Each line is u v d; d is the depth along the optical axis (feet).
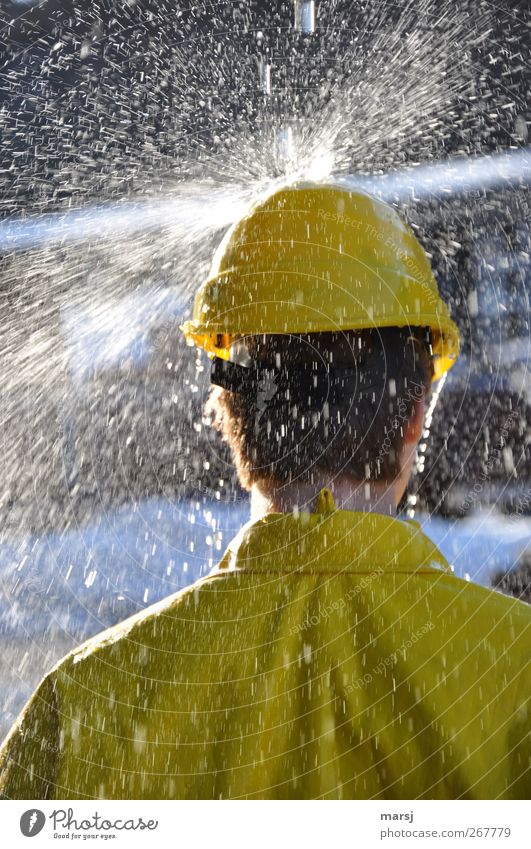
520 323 23.13
